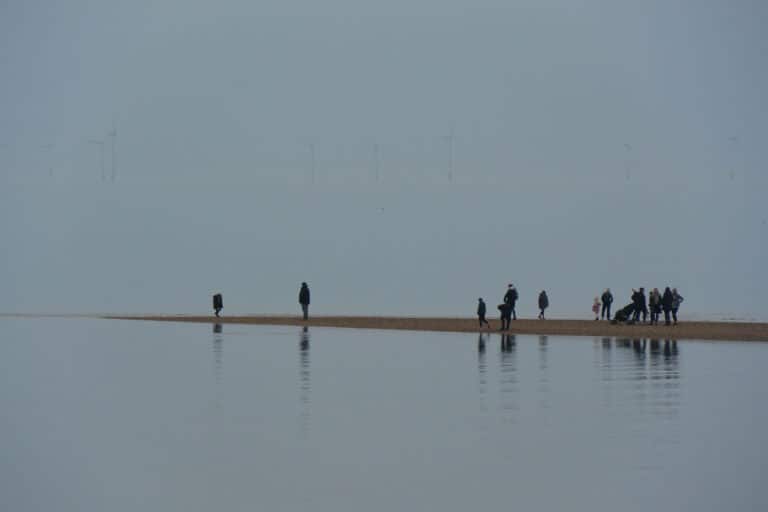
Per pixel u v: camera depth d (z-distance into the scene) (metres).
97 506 50.91
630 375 105.75
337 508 50.16
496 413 79.06
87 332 190.00
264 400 87.19
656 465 59.06
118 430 71.88
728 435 68.44
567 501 51.12
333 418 76.94
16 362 122.75
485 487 54.19
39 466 59.94
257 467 59.50
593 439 67.38
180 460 61.44
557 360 124.19
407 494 52.84
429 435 69.44
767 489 53.12
